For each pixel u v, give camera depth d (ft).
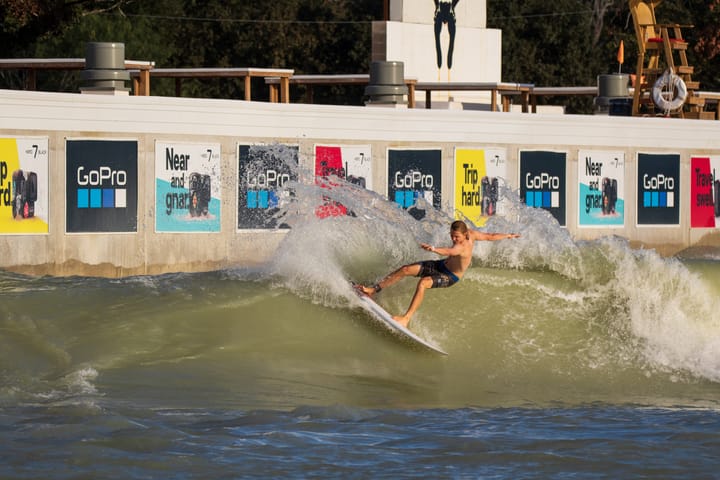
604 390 182.60
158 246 310.04
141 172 306.96
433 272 195.62
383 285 197.98
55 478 121.29
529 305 210.59
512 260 223.92
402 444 139.95
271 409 155.53
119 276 305.12
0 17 491.31
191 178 313.94
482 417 157.69
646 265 221.25
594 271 220.02
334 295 201.16
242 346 185.26
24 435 136.05
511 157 362.94
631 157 389.60
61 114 295.69
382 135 340.59
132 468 125.70
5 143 288.30
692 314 218.18
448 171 351.25
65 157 296.71
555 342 202.69
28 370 166.71
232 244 320.29
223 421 147.54
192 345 183.52
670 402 174.70
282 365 179.32
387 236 227.61
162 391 161.38
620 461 133.80
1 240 288.10
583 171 378.73
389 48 443.32
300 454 133.49
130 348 179.73
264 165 323.37
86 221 299.99
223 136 317.63
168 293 205.77
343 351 187.83
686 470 130.52
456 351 194.70
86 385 161.58
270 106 323.16
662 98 431.43
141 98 305.94
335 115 332.80
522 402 170.19
